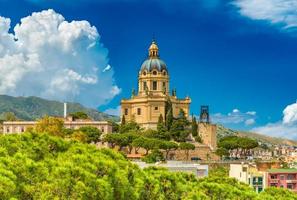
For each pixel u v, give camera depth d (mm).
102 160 80375
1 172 66250
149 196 91250
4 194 63000
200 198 102188
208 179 125688
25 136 90312
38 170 72625
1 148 77312
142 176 92062
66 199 71188
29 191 69188
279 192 139625
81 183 71938
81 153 89875
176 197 98562
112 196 76062
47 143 91688
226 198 114062
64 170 72875
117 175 80375
